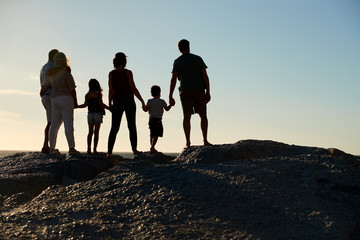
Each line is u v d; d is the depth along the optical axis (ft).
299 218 13.51
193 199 15.37
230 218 13.89
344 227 12.85
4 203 17.02
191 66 23.36
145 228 13.50
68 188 18.10
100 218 14.39
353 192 15.21
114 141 24.81
